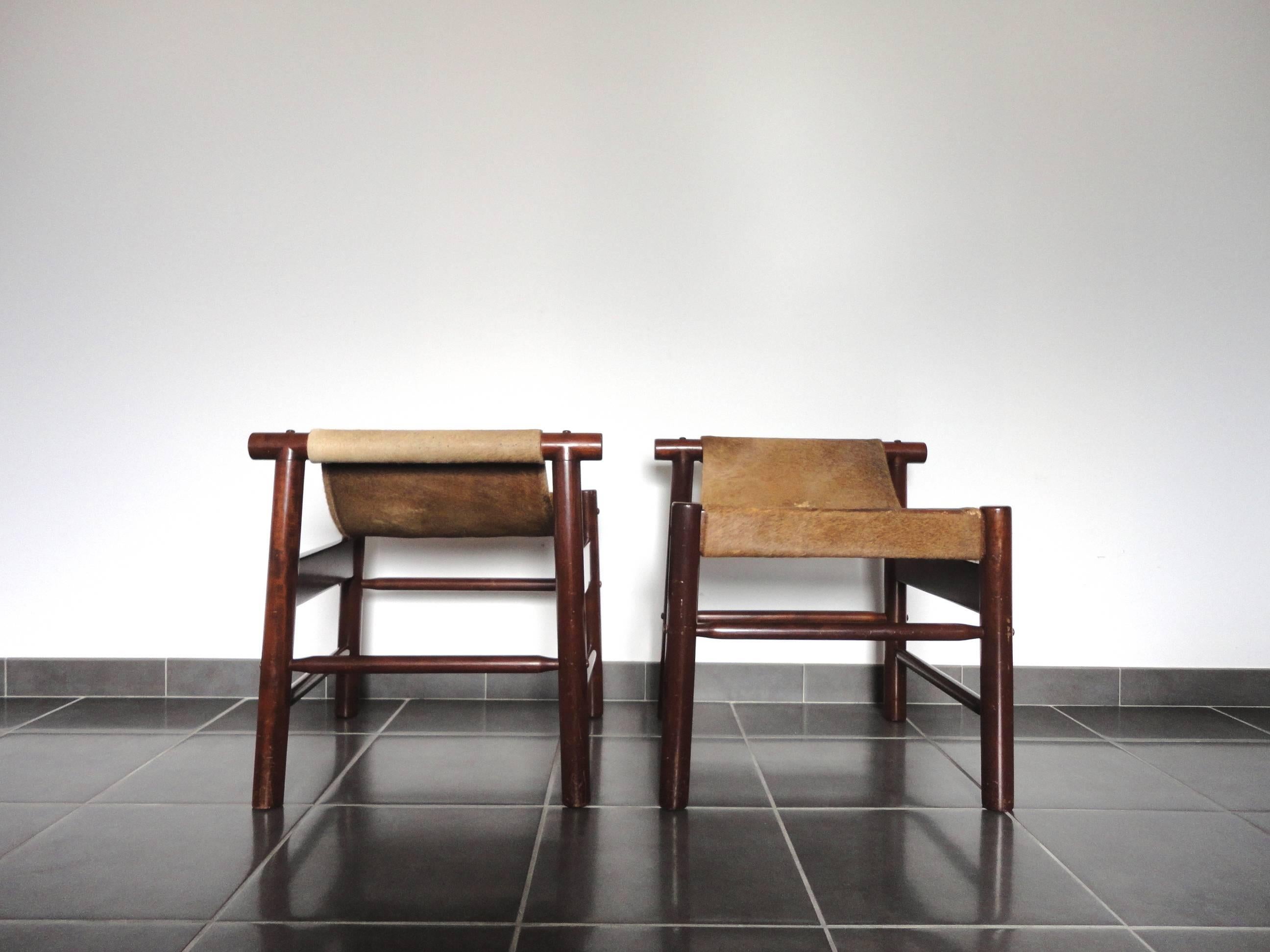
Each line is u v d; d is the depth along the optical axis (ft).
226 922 3.23
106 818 4.25
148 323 6.70
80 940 3.10
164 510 6.71
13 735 5.64
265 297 6.73
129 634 6.69
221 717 6.09
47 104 6.72
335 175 6.75
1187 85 6.78
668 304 6.76
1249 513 6.75
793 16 6.82
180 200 6.72
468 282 6.75
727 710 6.47
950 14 6.82
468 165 6.76
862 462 5.83
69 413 6.68
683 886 3.55
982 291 6.78
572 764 4.42
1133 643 6.76
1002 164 6.79
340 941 3.11
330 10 6.76
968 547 4.47
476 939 3.12
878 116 6.81
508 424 6.74
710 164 6.79
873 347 6.78
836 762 5.21
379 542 6.77
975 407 6.78
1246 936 3.20
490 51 6.78
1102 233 6.78
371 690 6.68
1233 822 4.31
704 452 5.85
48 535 6.68
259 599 6.72
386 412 6.74
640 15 6.79
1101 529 6.77
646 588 6.77
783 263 6.78
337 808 4.40
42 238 6.68
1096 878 3.66
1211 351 6.77
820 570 6.81
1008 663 4.45
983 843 4.02
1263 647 6.74
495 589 6.15
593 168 6.77
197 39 6.74
